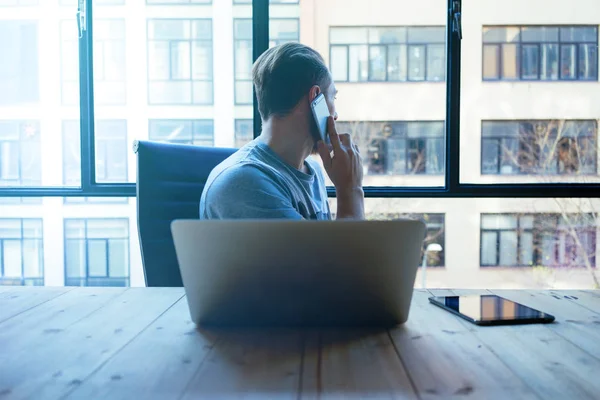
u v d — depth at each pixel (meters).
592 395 0.47
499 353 0.59
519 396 0.47
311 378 0.52
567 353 0.59
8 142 3.28
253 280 0.64
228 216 1.07
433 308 0.81
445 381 0.51
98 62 2.22
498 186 2.14
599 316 0.76
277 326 0.69
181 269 0.67
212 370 0.54
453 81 2.11
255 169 1.12
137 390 0.49
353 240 0.62
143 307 0.81
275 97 1.19
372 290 0.65
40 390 0.49
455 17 2.09
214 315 0.68
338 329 0.68
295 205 1.18
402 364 0.55
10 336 0.66
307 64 1.19
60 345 0.62
